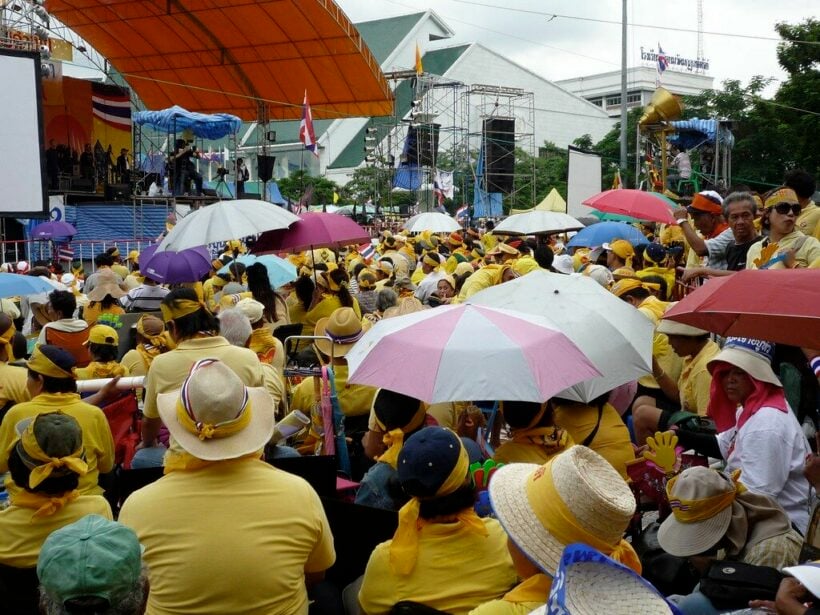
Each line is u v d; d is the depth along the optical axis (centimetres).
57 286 971
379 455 474
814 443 556
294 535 346
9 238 2884
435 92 6688
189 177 3338
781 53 2833
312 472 474
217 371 345
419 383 442
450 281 1189
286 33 3316
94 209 3256
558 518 284
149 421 543
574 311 572
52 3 3186
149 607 337
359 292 1234
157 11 3256
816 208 751
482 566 338
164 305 541
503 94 4922
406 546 339
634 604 225
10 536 405
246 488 345
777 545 380
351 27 3244
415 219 2189
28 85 1825
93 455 504
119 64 3728
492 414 556
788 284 407
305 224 958
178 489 343
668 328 627
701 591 365
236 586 332
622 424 527
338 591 429
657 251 974
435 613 333
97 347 657
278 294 909
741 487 394
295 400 616
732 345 475
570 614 214
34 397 517
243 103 3853
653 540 436
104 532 263
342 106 3747
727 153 2819
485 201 4494
